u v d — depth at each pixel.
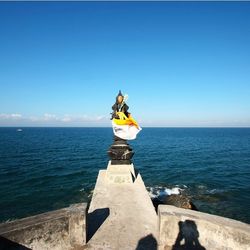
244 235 4.97
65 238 5.86
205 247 5.44
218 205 23.97
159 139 118.19
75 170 38.62
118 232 6.96
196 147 79.25
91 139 112.69
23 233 5.20
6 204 23.22
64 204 23.66
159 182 32.34
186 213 5.73
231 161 50.31
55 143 86.19
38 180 31.92
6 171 36.41
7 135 136.50
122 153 12.17
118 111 12.70
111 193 10.35
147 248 6.20
